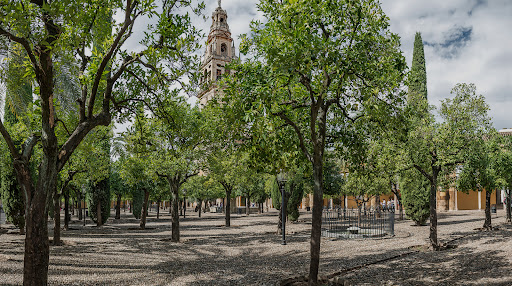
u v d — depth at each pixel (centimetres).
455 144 1520
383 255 1395
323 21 890
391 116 1020
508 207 2869
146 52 881
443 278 977
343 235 2128
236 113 891
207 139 1888
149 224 3475
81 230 2680
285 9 766
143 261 1337
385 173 1630
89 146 1477
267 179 4519
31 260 702
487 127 1548
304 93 1044
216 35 7381
